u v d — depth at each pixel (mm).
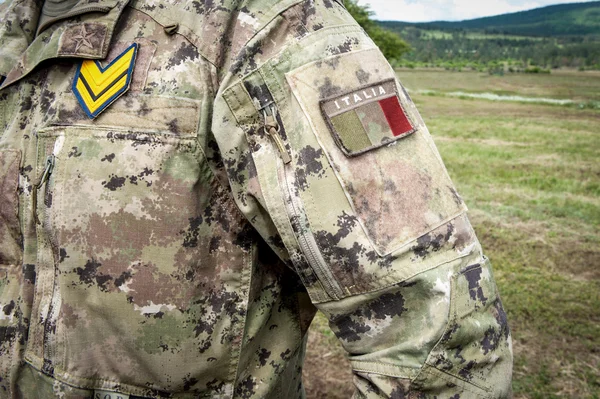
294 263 804
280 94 797
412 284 741
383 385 768
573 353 3479
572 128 16531
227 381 943
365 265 751
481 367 768
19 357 933
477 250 809
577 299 4262
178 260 861
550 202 7320
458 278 759
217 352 908
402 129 812
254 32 825
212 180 877
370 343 792
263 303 961
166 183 852
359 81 817
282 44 820
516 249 5434
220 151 841
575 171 9414
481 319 774
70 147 880
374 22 36531
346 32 857
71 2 948
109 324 873
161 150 854
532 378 3203
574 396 3025
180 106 861
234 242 901
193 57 871
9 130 956
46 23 968
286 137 792
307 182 770
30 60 958
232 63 823
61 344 885
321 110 780
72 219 868
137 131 863
